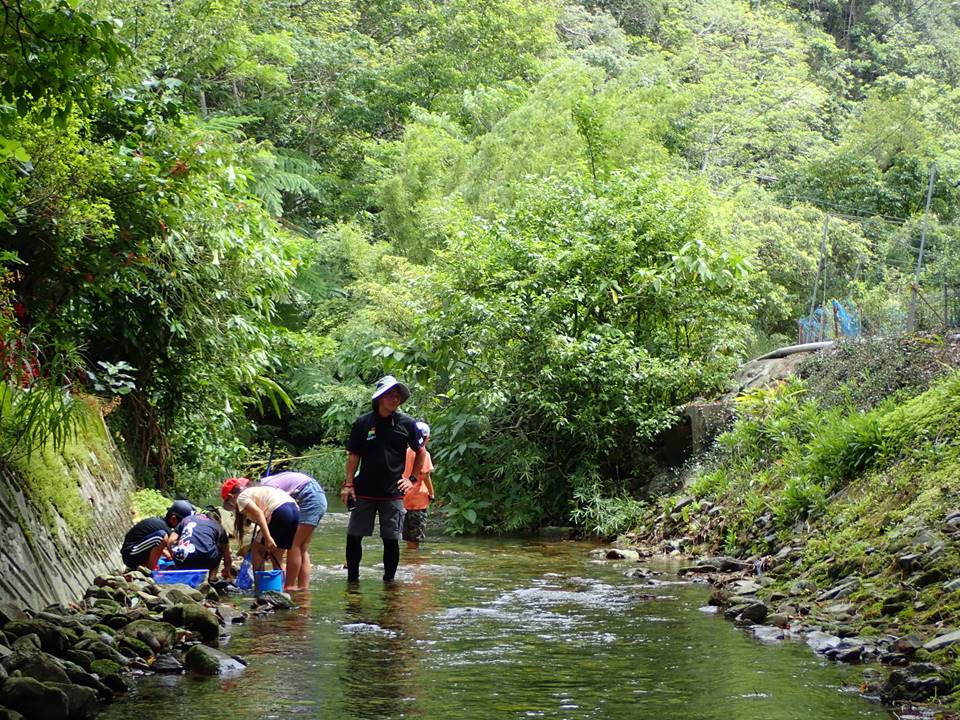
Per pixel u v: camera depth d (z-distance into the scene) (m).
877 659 5.65
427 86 33.03
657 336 13.70
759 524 9.61
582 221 14.05
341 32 34.53
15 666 4.85
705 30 39.91
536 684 5.27
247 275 10.55
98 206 7.57
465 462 13.41
